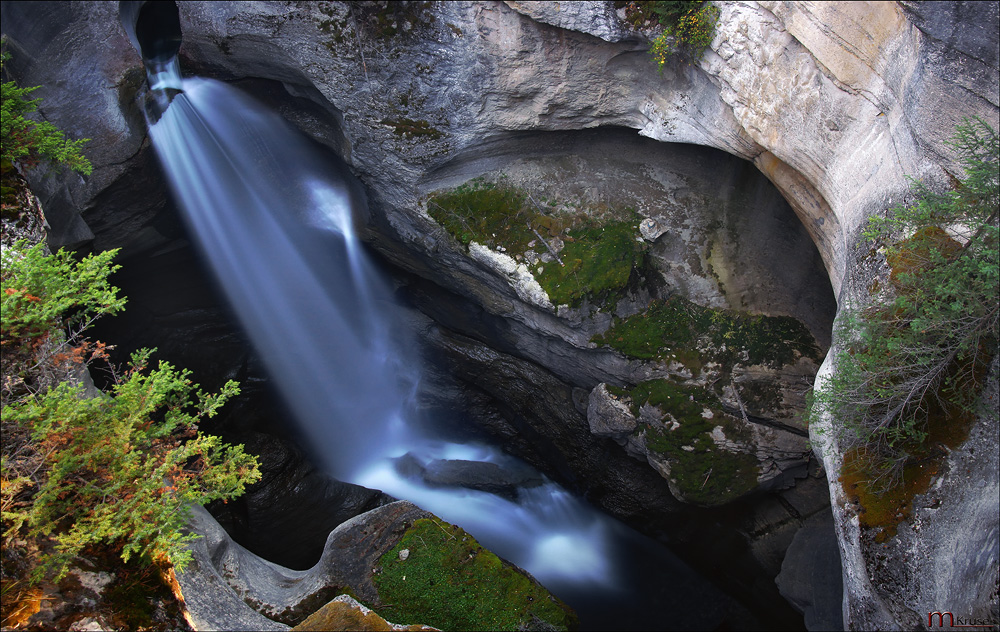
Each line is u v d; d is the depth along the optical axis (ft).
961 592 18.66
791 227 32.73
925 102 19.67
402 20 30.14
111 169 31.99
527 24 29.48
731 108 27.58
